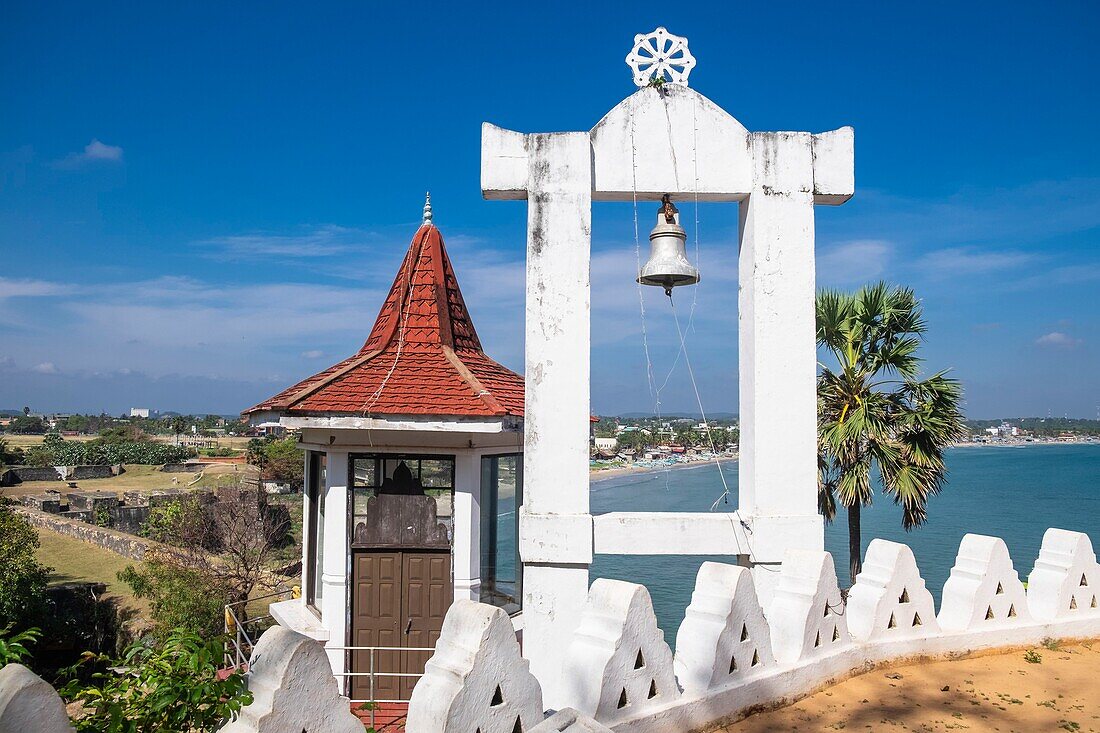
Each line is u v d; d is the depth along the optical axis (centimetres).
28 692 288
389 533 1001
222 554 3459
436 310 1102
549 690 659
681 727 504
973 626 687
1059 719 552
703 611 558
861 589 668
